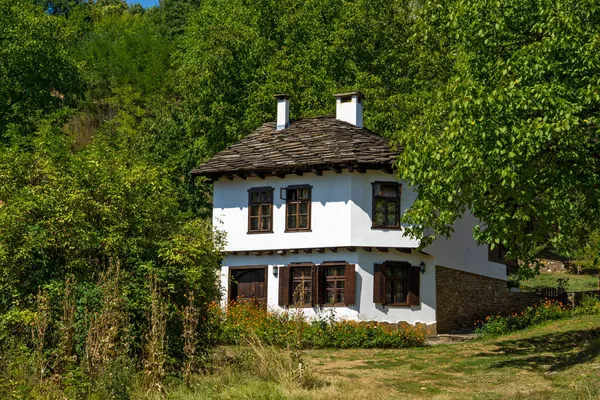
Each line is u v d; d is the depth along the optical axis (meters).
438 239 29.50
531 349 21.95
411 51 39.16
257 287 29.64
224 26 39.22
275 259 29.36
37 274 16.59
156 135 40.59
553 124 16.27
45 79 39.69
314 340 24.62
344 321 25.91
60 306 15.93
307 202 28.92
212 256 18.70
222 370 16.55
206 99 37.53
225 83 37.56
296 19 39.72
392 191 28.52
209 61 37.56
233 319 25.92
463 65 20.11
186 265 17.67
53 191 17.19
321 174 28.66
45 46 39.09
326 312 28.03
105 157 19.00
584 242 19.55
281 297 28.78
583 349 20.28
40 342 14.65
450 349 23.09
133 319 16.38
